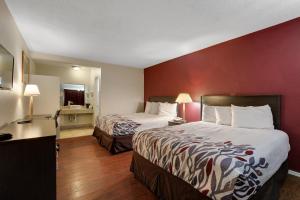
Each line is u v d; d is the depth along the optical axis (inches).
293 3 78.3
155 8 83.3
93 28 107.3
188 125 111.7
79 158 120.0
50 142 57.2
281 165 80.1
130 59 186.5
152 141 79.4
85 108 239.9
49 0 77.2
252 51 112.8
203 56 147.3
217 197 48.9
